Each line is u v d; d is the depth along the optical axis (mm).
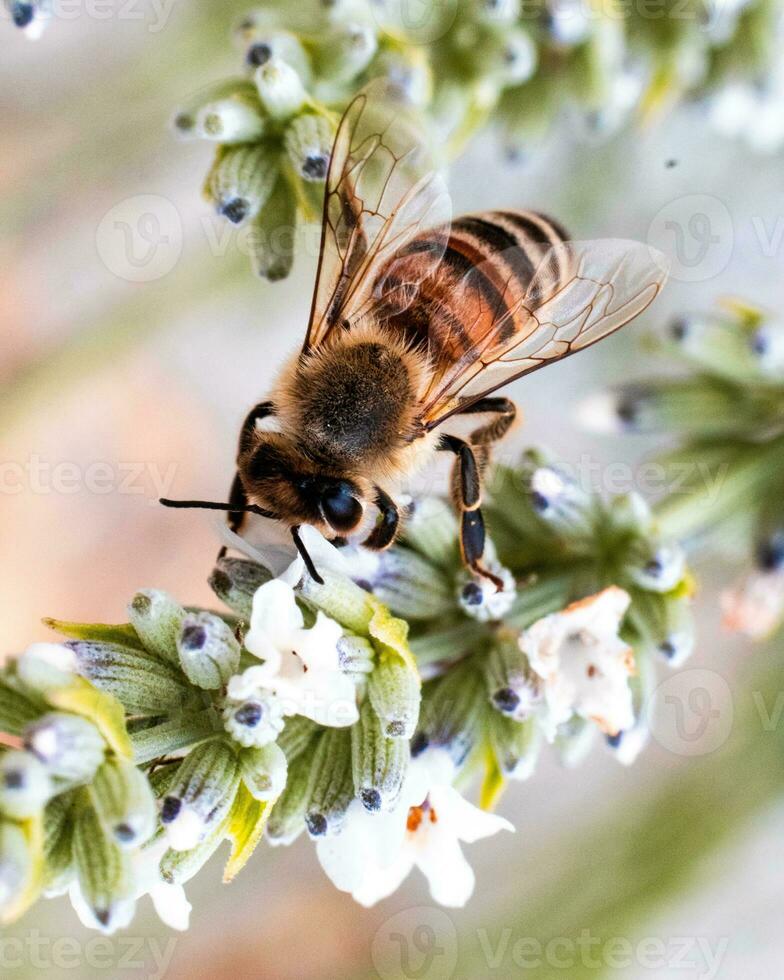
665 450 111
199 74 126
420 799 95
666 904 122
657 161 130
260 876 148
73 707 90
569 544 101
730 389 110
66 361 134
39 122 129
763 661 122
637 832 123
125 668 93
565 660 97
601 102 111
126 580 159
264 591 93
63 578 158
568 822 141
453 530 99
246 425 100
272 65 101
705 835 121
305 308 143
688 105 119
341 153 102
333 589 94
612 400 111
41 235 137
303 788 95
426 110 106
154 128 129
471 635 99
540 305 101
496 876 144
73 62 128
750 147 130
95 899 90
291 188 103
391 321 101
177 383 154
